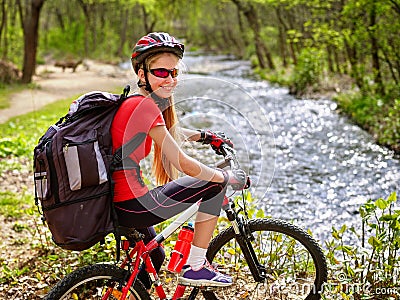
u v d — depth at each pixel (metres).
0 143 9.45
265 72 25.31
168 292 3.72
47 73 28.73
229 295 3.61
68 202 2.49
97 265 2.75
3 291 3.97
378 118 11.35
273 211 6.74
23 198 6.77
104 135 2.56
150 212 2.66
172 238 4.32
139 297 2.89
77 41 46.28
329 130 11.61
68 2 50.62
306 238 3.20
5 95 19.06
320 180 8.05
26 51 23.11
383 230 3.54
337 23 13.48
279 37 29.27
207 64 33.84
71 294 3.36
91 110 2.59
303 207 6.86
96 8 50.00
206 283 2.89
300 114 13.73
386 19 11.89
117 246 2.62
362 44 13.27
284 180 8.09
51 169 2.48
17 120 13.42
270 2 16.27
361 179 7.98
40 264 4.35
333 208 6.74
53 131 2.57
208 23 48.41
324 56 18.02
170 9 34.16
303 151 9.95
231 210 3.06
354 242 5.46
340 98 14.72
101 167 2.50
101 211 2.52
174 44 2.65
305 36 21.20
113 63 38.22
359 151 9.62
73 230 2.49
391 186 7.57
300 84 17.34
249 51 37.66
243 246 3.16
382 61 13.23
